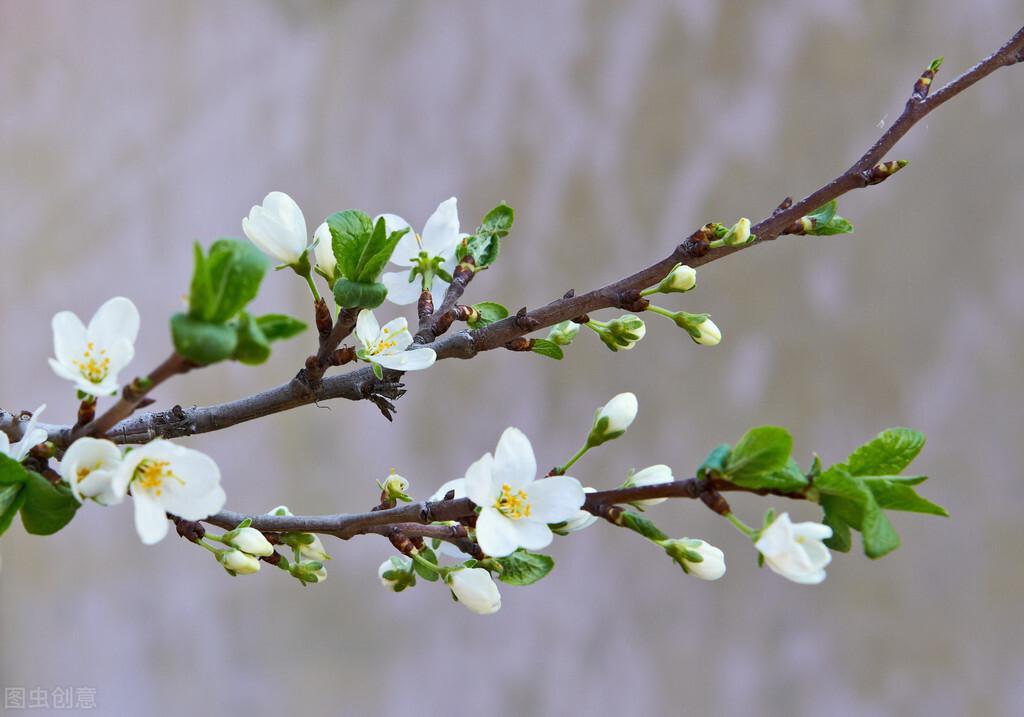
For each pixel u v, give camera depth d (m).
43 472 0.82
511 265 2.84
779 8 2.70
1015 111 2.52
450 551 0.86
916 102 0.86
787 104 2.67
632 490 0.82
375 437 2.85
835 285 2.61
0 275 3.16
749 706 2.51
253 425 2.90
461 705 2.68
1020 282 2.47
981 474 2.45
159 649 2.86
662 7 2.81
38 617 2.93
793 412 2.58
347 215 0.83
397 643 2.75
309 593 2.81
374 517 0.84
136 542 2.92
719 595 2.56
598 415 0.84
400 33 3.05
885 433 0.82
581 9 2.89
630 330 0.87
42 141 3.24
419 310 0.88
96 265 3.13
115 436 0.85
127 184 3.17
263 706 2.77
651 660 2.59
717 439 2.61
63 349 0.81
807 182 2.64
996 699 2.36
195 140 3.16
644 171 2.77
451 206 0.89
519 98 2.92
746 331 2.65
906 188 2.61
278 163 3.09
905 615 2.46
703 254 0.87
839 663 2.48
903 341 2.54
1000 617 2.38
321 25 3.14
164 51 3.23
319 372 0.85
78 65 3.27
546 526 0.82
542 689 2.64
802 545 0.80
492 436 2.76
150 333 3.05
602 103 2.84
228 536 0.85
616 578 2.65
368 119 3.04
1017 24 2.52
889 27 2.61
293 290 2.86
